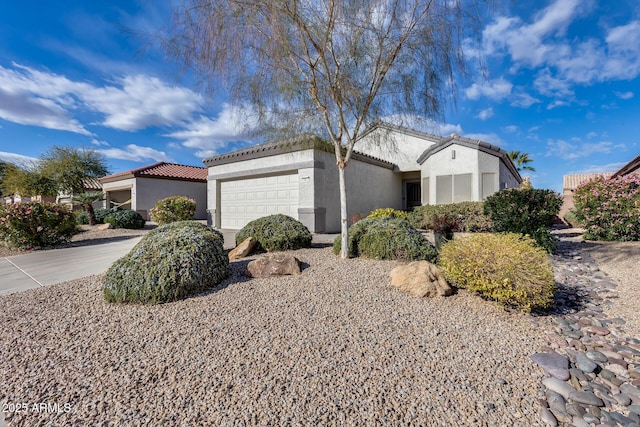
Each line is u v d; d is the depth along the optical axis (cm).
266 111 634
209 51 499
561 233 1219
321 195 1174
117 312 393
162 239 497
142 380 250
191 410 215
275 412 212
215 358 281
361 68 604
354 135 657
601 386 251
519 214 791
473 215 1178
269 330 336
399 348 300
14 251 934
